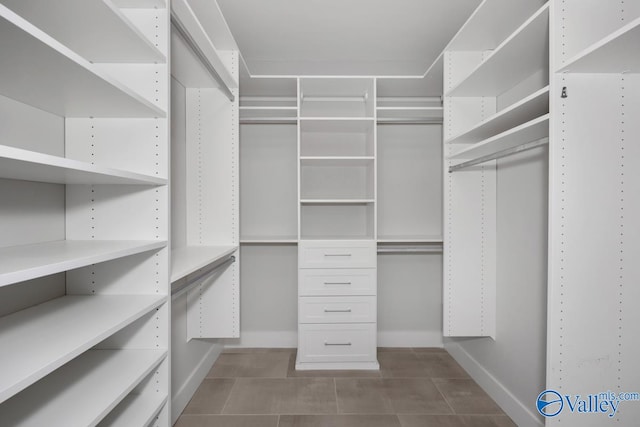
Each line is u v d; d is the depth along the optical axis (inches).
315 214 114.0
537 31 55.2
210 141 91.8
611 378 47.8
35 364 28.9
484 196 89.0
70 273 51.3
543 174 70.4
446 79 87.0
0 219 41.2
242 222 114.1
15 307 43.1
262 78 97.0
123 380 42.5
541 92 49.5
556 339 47.7
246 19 87.6
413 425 72.7
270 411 77.5
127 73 51.0
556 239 47.5
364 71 112.2
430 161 114.7
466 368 98.4
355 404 80.5
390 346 115.0
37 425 33.6
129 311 43.5
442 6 82.2
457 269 88.5
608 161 47.6
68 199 51.4
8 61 32.1
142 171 51.0
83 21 39.6
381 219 114.4
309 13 85.0
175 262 63.6
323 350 98.4
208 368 97.0
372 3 81.2
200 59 65.1
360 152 114.0
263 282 114.7
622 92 47.6
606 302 47.8
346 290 98.0
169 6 51.0
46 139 47.4
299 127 96.7
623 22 48.3
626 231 47.7
